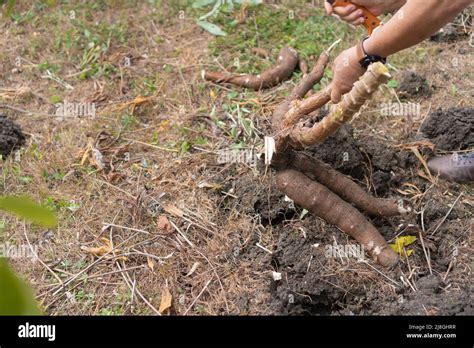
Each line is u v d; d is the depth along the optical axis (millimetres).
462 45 3287
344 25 3447
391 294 2131
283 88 3086
